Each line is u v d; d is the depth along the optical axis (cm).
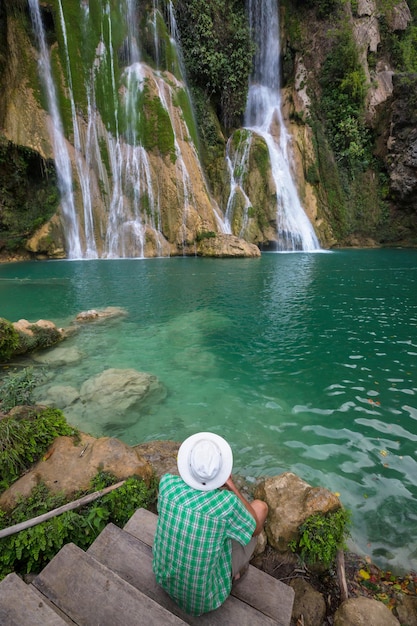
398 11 2827
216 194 2408
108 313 888
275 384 547
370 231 2753
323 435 422
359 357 638
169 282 1255
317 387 535
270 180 2366
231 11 2517
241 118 2770
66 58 1877
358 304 977
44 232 1820
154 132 2042
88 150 1938
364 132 2691
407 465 371
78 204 1908
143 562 227
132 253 1956
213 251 1948
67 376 576
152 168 2044
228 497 178
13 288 1157
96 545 238
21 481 300
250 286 1196
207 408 485
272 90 2884
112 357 648
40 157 1805
